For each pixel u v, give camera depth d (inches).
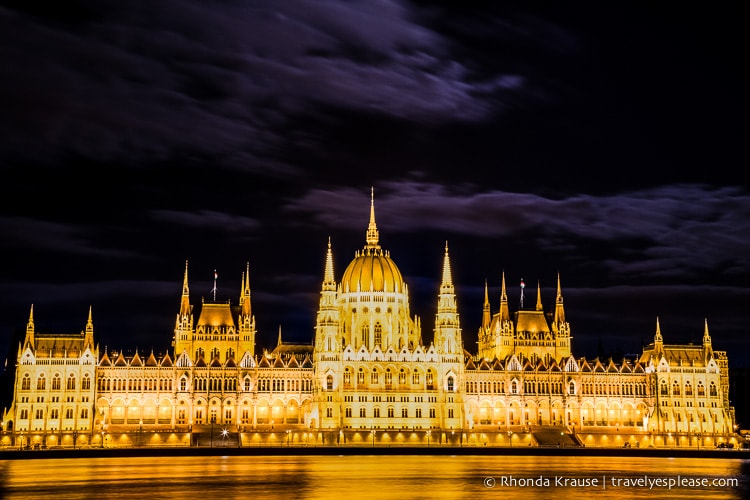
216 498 6692.9
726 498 6983.3
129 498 6692.9
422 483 7564.0
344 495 6865.2
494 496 6899.6
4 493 6929.1
